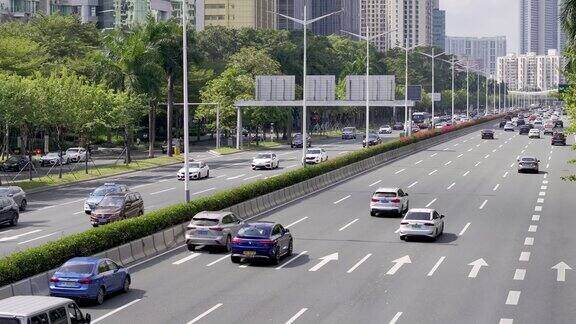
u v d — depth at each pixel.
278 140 146.12
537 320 26.56
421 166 86.25
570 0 40.91
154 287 31.69
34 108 75.19
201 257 38.16
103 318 26.77
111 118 87.88
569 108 46.88
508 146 114.69
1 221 47.22
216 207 46.81
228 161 98.81
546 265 35.78
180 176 76.19
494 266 35.62
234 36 174.38
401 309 28.08
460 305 28.66
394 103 113.62
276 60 158.75
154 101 103.25
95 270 28.80
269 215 51.66
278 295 30.27
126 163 93.06
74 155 99.56
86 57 117.88
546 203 56.53
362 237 43.41
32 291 29.30
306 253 39.03
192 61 109.25
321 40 199.88
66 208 56.69
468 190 64.56
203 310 27.94
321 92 113.94
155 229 39.88
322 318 26.86
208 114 124.31
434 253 38.72
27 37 120.25
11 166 87.12
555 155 98.19
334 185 69.19
